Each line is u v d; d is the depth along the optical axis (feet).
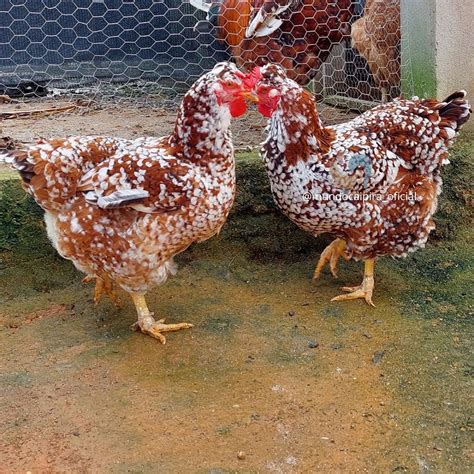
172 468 4.52
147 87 8.57
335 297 5.82
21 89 8.54
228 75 5.15
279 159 5.51
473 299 5.78
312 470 4.52
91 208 5.15
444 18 6.40
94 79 8.59
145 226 5.13
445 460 4.58
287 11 6.84
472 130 6.71
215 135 5.17
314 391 5.01
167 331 5.51
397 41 6.88
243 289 6.01
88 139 5.24
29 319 5.71
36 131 7.01
